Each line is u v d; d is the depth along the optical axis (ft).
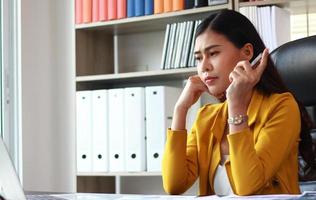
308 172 4.76
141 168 9.20
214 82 4.29
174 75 9.50
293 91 5.33
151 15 9.30
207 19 4.42
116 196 3.67
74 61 10.27
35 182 11.05
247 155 3.78
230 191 4.07
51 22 11.33
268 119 4.11
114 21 9.62
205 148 4.43
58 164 11.02
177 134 4.51
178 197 3.39
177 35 9.12
